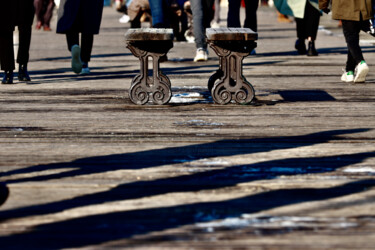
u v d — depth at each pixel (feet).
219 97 37.96
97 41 90.33
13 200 20.49
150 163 24.99
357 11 45.01
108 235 17.43
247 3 65.72
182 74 52.95
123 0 91.15
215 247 16.55
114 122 33.01
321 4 46.44
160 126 31.99
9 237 17.34
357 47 46.60
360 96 41.39
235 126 31.99
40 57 69.26
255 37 36.45
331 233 17.51
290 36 100.48
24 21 48.24
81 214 19.12
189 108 36.99
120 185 22.07
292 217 18.78
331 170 23.94
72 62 52.95
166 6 59.93
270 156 26.08
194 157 25.94
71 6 53.11
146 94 37.99
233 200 20.39
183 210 19.44
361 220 18.53
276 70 55.67
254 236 17.30
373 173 23.50
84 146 27.84
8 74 47.96
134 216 18.93
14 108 37.40
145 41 37.42
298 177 22.99
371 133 30.40
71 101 39.75
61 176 23.18
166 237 17.25
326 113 35.47
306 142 28.58
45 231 17.75
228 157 25.91
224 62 37.63
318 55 68.74
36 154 26.43
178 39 87.51
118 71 56.08
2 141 28.86
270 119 33.76
